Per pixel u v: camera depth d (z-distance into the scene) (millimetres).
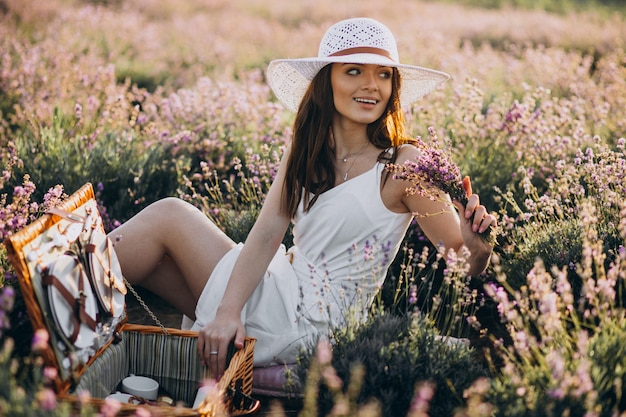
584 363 2311
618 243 3438
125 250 3154
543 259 3600
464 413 2473
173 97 6191
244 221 4320
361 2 17969
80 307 2533
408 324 2857
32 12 12125
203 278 3178
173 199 3254
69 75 7148
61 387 2420
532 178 4766
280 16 16766
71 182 4727
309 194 3193
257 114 6164
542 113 5379
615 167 3688
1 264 3172
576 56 8859
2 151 5273
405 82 3539
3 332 2715
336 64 3131
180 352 2936
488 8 20109
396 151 3150
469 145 5191
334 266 3189
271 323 3105
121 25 12523
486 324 3746
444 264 4141
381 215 3131
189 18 15516
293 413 2955
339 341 2846
